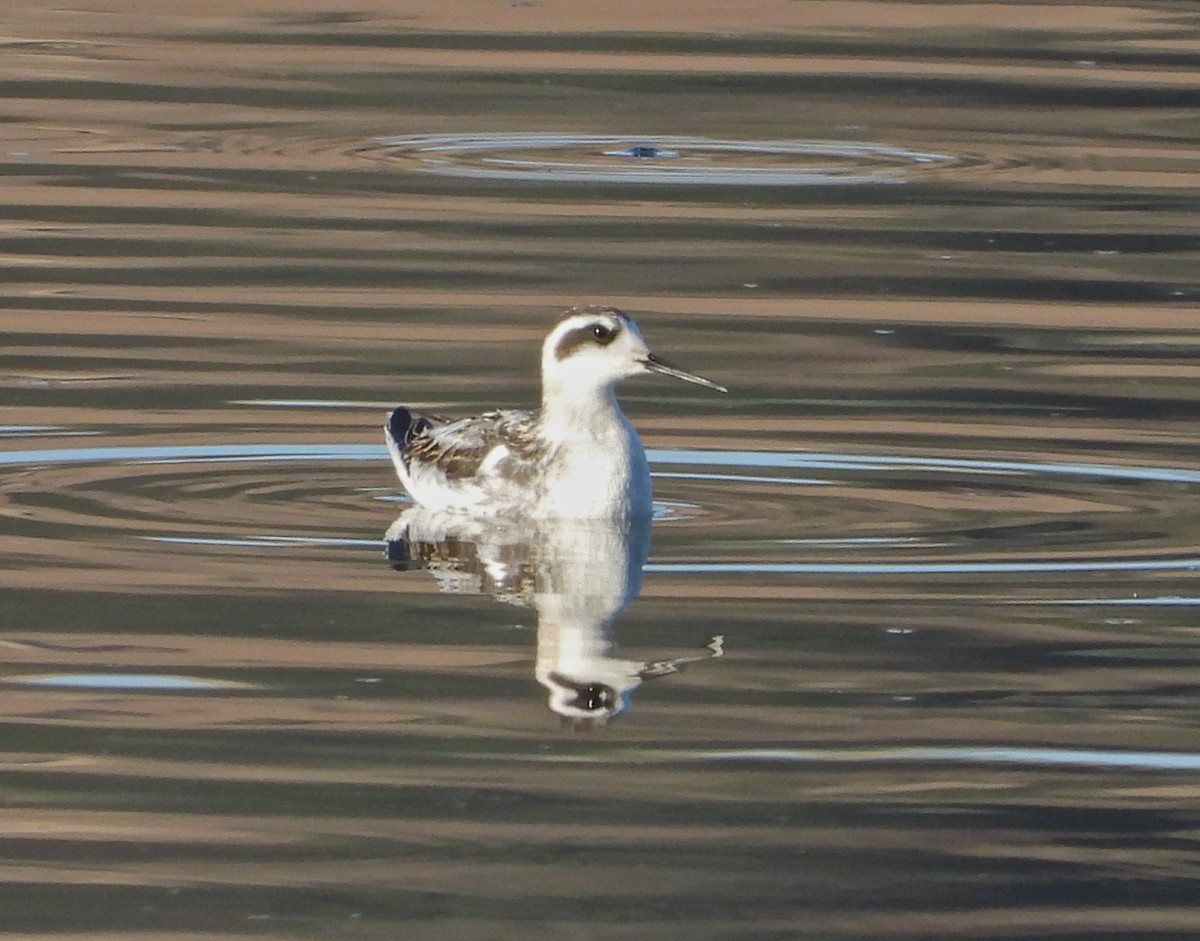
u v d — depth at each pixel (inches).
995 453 772.0
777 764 505.0
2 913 429.4
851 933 425.4
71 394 820.6
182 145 1245.1
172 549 657.0
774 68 1441.9
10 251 1032.8
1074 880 448.5
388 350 892.6
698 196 1167.6
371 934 421.7
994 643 585.0
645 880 446.9
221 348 888.3
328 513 703.1
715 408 828.0
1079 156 1254.3
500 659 569.9
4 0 1615.4
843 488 733.9
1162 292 1000.9
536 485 701.9
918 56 1477.6
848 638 587.5
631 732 522.3
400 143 1262.3
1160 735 524.1
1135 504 714.2
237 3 1630.2
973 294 994.1
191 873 447.2
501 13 1603.1
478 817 474.9
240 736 516.7
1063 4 1652.3
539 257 1045.8
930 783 496.7
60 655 565.9
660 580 638.5
